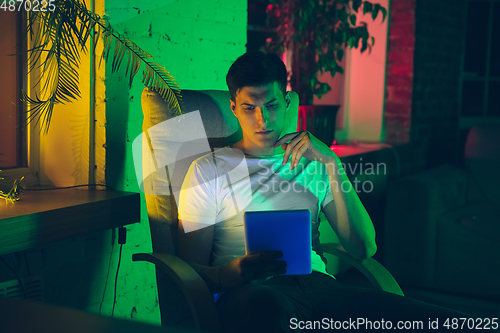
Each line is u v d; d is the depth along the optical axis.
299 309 1.25
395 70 3.31
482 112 3.96
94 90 1.65
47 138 1.70
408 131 3.30
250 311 1.09
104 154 1.66
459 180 2.91
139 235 1.85
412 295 2.61
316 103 3.25
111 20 1.66
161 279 1.38
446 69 3.70
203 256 1.36
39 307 0.52
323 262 1.50
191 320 1.43
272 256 1.20
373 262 1.50
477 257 2.52
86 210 1.36
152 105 1.44
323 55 2.71
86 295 1.70
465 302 2.51
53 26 1.35
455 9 3.73
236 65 1.40
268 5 2.71
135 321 0.49
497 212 2.73
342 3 2.74
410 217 2.65
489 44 3.85
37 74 1.63
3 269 1.46
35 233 1.21
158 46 1.85
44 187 1.69
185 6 1.96
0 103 1.60
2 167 1.62
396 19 3.27
